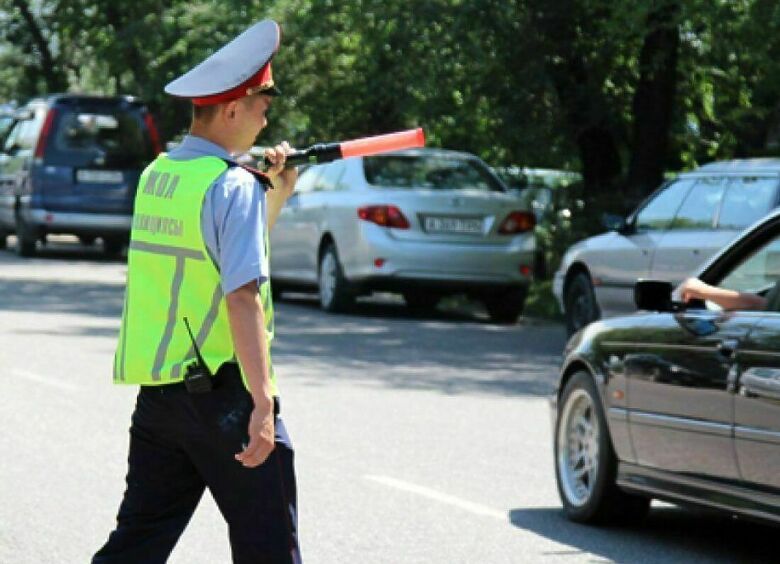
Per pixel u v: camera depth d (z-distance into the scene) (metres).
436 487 22.89
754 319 18.17
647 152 55.28
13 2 98.00
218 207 11.91
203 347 12.04
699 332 18.88
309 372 35.34
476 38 53.44
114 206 70.62
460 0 53.12
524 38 53.81
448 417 29.39
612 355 20.39
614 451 20.34
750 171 36.62
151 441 12.41
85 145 70.44
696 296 19.47
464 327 48.03
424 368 36.75
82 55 99.69
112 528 19.84
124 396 30.52
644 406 19.66
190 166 12.09
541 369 37.28
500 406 31.00
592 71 55.78
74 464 23.86
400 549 19.11
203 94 12.14
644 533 20.53
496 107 55.84
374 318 49.81
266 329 11.99
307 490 22.44
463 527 20.41
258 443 11.81
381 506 21.50
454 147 60.97
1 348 37.75
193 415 12.07
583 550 19.33
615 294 40.06
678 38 53.81
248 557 12.14
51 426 27.09
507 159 57.50
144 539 12.59
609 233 41.25
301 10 67.31
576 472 21.25
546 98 55.66
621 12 46.72
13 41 99.38
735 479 18.16
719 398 18.33
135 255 12.27
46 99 72.25
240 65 12.19
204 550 18.92
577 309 42.28
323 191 51.12
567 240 57.28
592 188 57.53
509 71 54.56
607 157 57.88
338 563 18.34
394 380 34.38
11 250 77.50
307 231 51.62
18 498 21.48
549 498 22.48
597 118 55.28
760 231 19.59
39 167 70.19
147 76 82.81
